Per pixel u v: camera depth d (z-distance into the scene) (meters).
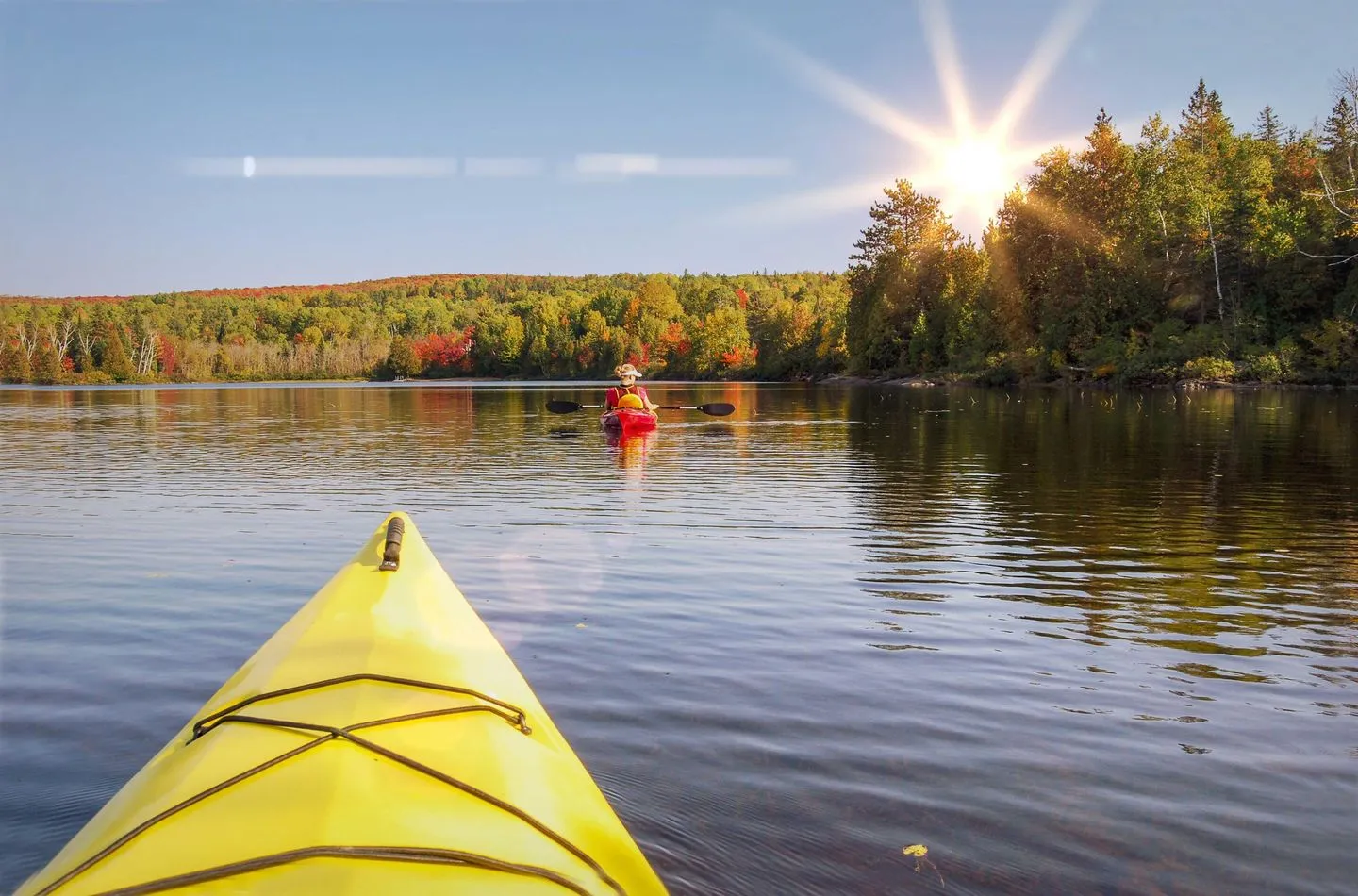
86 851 2.34
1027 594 7.03
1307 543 8.83
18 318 126.62
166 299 186.38
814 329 90.88
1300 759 4.12
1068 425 23.97
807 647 5.75
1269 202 53.41
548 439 21.64
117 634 6.06
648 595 7.04
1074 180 57.91
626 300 143.50
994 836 3.45
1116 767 4.04
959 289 68.44
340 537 9.40
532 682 5.12
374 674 3.25
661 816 3.57
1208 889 3.11
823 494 12.16
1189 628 6.16
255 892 2.03
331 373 141.88
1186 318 52.03
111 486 13.38
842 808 3.65
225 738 2.82
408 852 2.20
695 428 24.45
